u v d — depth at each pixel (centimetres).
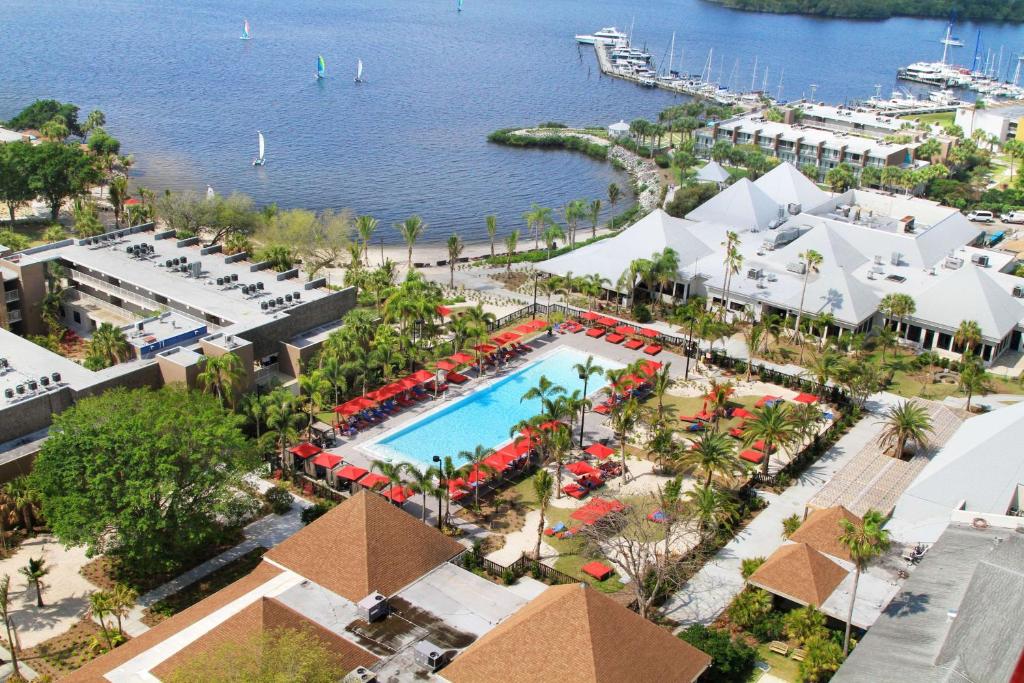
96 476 7869
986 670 6341
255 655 6141
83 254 13612
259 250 15625
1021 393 12506
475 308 13012
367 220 16950
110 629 7662
